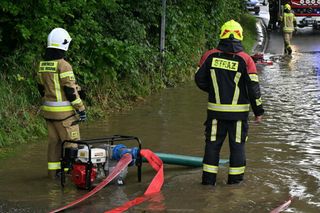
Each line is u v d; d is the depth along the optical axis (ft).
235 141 21.62
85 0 32.63
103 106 36.35
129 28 42.83
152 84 44.78
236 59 21.20
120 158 21.77
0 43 31.12
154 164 22.58
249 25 101.30
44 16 29.81
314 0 94.79
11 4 28.91
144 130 31.19
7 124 28.43
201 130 31.22
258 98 21.15
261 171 23.48
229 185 21.71
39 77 22.54
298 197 20.18
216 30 70.69
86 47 35.81
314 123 33.14
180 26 55.11
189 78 52.13
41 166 24.31
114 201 19.80
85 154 21.01
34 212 18.58
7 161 25.00
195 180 22.48
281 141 28.76
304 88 46.50
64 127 22.11
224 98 21.27
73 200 19.86
